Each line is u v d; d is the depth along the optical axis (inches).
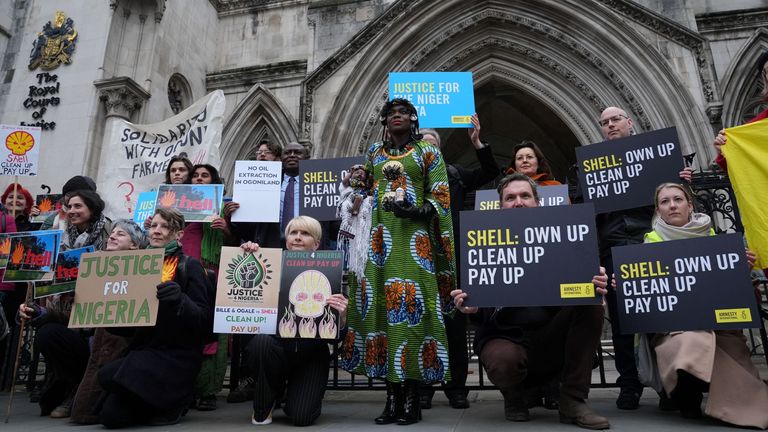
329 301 130.5
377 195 136.4
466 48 471.8
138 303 131.5
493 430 116.0
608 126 180.5
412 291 124.6
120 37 466.9
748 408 115.6
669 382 120.3
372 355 125.1
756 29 441.4
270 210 193.3
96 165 423.8
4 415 156.7
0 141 226.4
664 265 128.1
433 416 140.2
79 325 132.6
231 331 132.6
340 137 433.4
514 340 127.8
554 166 703.7
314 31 492.7
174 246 143.3
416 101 273.7
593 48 434.3
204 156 255.8
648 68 406.0
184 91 517.7
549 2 438.3
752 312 118.4
